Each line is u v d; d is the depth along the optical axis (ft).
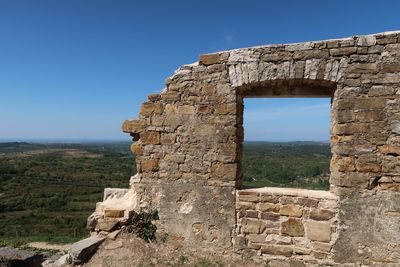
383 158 13.07
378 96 13.15
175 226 15.80
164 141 16.07
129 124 16.58
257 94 15.96
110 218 16.43
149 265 14.69
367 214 13.23
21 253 19.77
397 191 12.92
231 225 14.97
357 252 13.30
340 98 13.52
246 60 14.71
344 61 13.50
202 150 15.44
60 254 19.72
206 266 14.56
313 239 13.87
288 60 14.12
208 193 15.33
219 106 15.19
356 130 13.35
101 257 15.17
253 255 14.66
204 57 15.42
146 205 16.31
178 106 15.84
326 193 14.29
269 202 14.52
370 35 13.30
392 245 12.94
